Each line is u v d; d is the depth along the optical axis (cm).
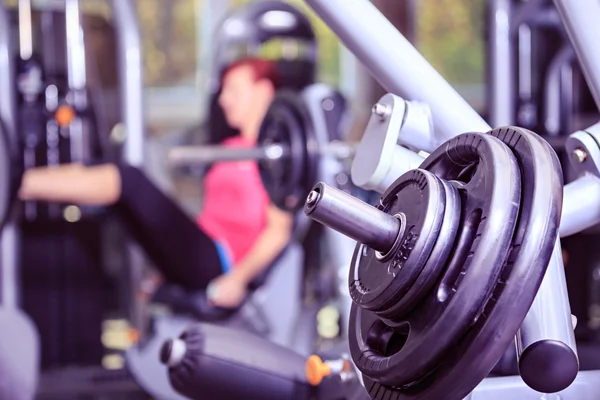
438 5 461
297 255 261
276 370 115
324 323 256
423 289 69
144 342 223
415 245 69
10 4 265
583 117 292
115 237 369
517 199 69
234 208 264
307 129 172
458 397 70
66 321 278
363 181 94
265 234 254
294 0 439
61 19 231
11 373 188
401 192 77
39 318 275
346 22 92
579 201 86
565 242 209
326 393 114
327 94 177
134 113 247
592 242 220
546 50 268
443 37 464
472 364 67
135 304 295
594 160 87
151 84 463
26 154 218
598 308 237
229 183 263
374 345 79
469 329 68
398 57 93
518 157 72
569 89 261
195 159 181
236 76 277
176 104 463
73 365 277
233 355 114
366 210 73
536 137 73
